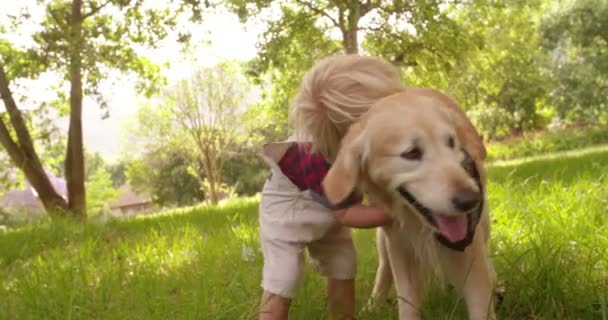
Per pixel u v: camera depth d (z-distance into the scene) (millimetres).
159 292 2035
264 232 1712
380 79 1594
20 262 3076
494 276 1708
